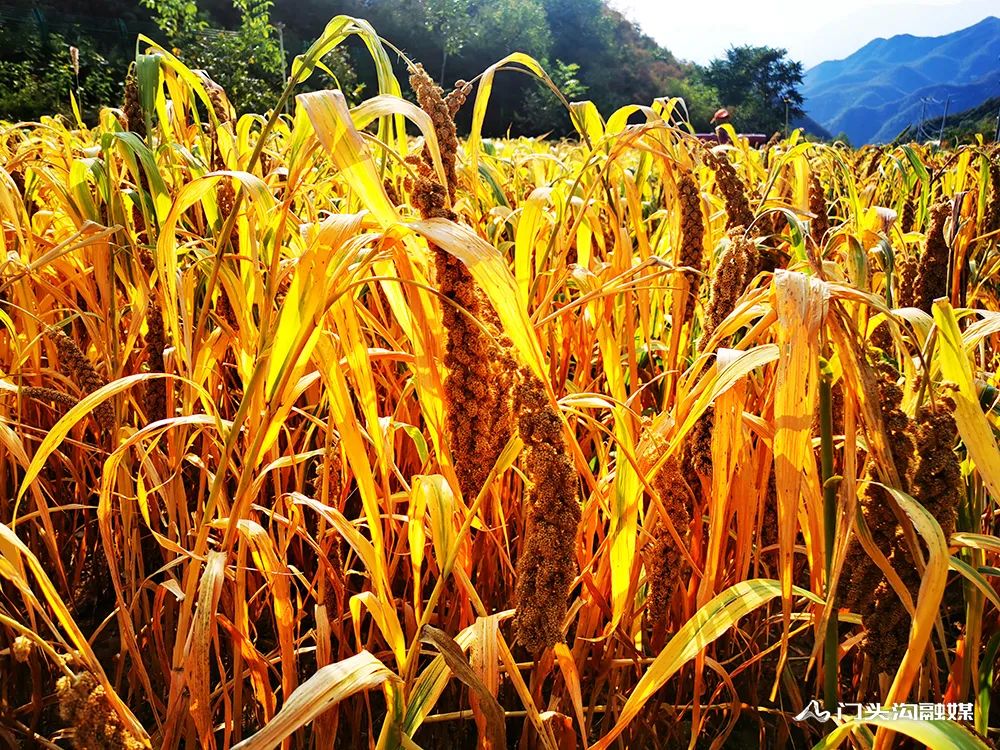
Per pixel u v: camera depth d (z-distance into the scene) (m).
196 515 2.37
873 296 1.42
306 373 2.59
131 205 2.83
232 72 12.95
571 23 75.19
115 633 3.05
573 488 1.37
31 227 3.41
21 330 3.09
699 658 2.01
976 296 3.32
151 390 2.45
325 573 2.45
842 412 2.07
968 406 1.45
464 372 1.51
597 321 2.57
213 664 2.69
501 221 3.37
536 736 2.35
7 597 2.54
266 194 1.62
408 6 56.66
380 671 1.29
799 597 2.45
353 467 1.46
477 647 1.44
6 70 16.89
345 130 1.30
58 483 3.21
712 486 1.85
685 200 2.56
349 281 1.47
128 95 2.80
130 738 1.16
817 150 6.50
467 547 1.88
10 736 2.20
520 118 41.03
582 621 2.12
